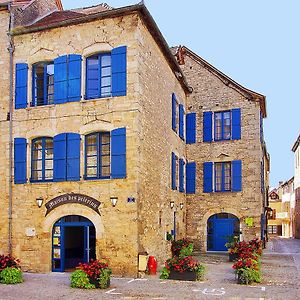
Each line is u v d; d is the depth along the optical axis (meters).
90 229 14.52
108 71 14.80
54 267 14.74
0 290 11.50
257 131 21.73
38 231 14.87
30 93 15.58
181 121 21.45
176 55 22.53
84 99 14.80
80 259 16.09
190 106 22.95
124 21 14.47
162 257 16.69
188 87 22.30
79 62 14.90
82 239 16.98
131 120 14.05
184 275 13.09
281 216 53.12
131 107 14.09
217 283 12.62
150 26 15.30
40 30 15.47
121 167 13.93
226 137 22.34
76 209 14.39
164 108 17.69
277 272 15.07
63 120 14.91
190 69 23.16
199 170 22.47
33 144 15.49
